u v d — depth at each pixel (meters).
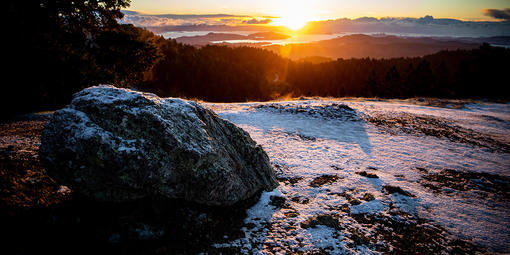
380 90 61.88
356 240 4.67
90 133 3.97
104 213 4.35
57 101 16.64
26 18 15.60
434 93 49.50
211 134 5.63
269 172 6.88
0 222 4.04
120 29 20.91
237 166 5.80
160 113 4.75
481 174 8.30
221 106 17.16
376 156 9.59
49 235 4.01
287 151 9.77
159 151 4.36
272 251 4.32
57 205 4.61
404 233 5.02
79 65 16.05
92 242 4.02
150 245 4.14
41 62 14.89
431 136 12.34
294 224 5.12
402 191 6.68
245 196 5.78
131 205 4.45
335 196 6.38
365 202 6.06
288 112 15.22
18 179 5.21
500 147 11.34
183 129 4.86
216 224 4.84
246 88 79.19
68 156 3.96
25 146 7.78
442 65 53.56
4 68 14.36
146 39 22.00
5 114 13.61
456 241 4.89
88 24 19.34
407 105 20.25
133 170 4.11
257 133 11.84
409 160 9.33
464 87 52.56
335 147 10.45
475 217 5.75
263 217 5.36
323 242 4.58
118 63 21.27
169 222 4.50
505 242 4.93
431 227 5.28
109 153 3.98
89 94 4.67
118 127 4.31
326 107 15.86
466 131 13.58
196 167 4.65
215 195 5.00
